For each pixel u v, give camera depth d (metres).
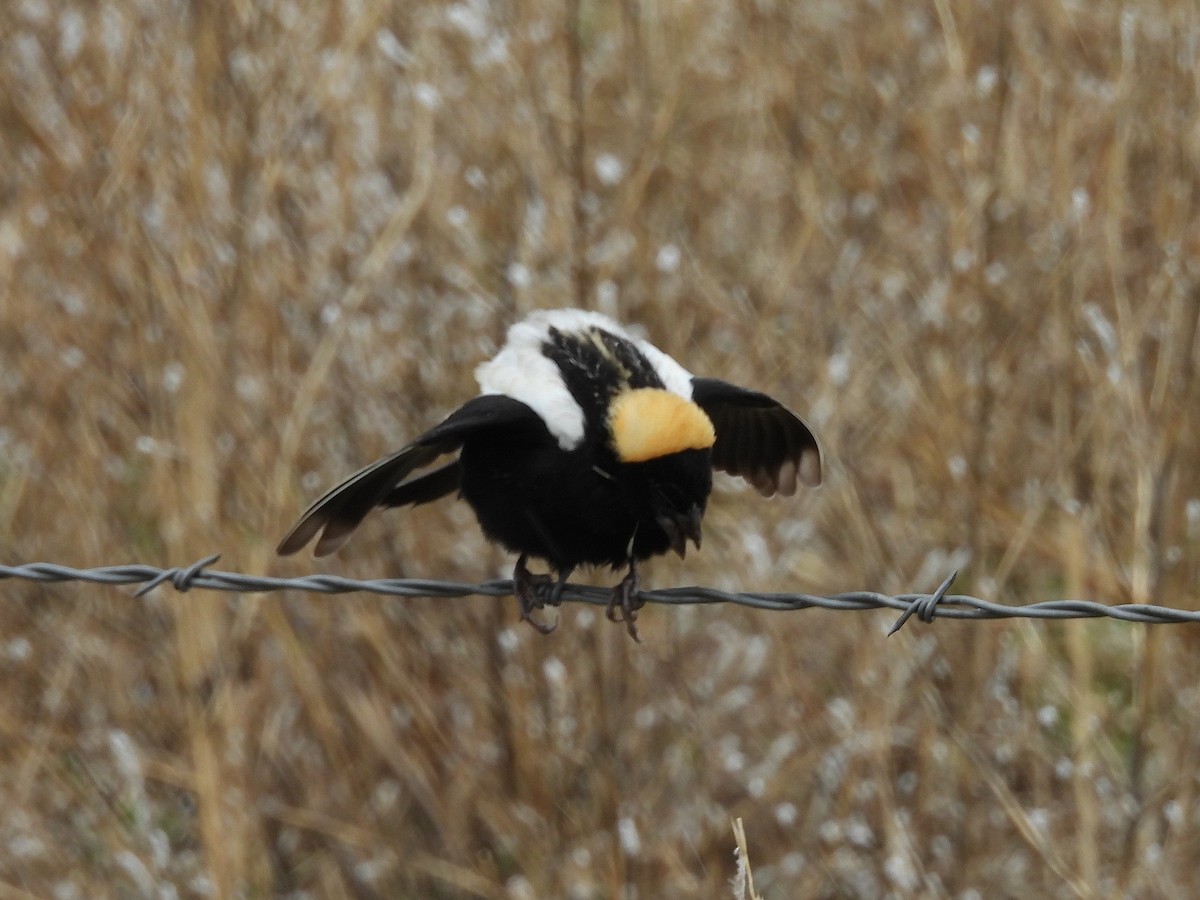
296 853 12.33
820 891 11.72
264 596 11.91
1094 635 13.23
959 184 12.55
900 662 11.80
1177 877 11.20
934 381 12.30
